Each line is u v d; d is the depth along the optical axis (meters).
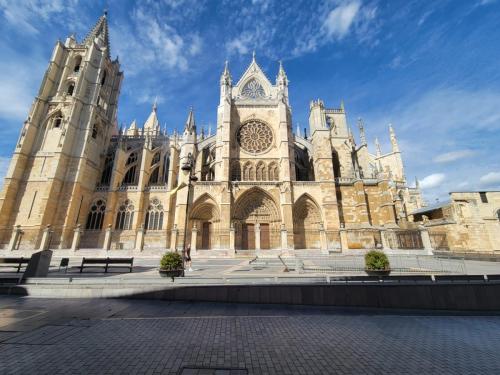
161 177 53.97
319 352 5.94
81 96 45.91
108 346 6.10
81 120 45.16
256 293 10.99
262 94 51.50
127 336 6.84
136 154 55.06
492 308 10.64
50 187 38.31
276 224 38.44
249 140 44.25
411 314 9.78
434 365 5.31
